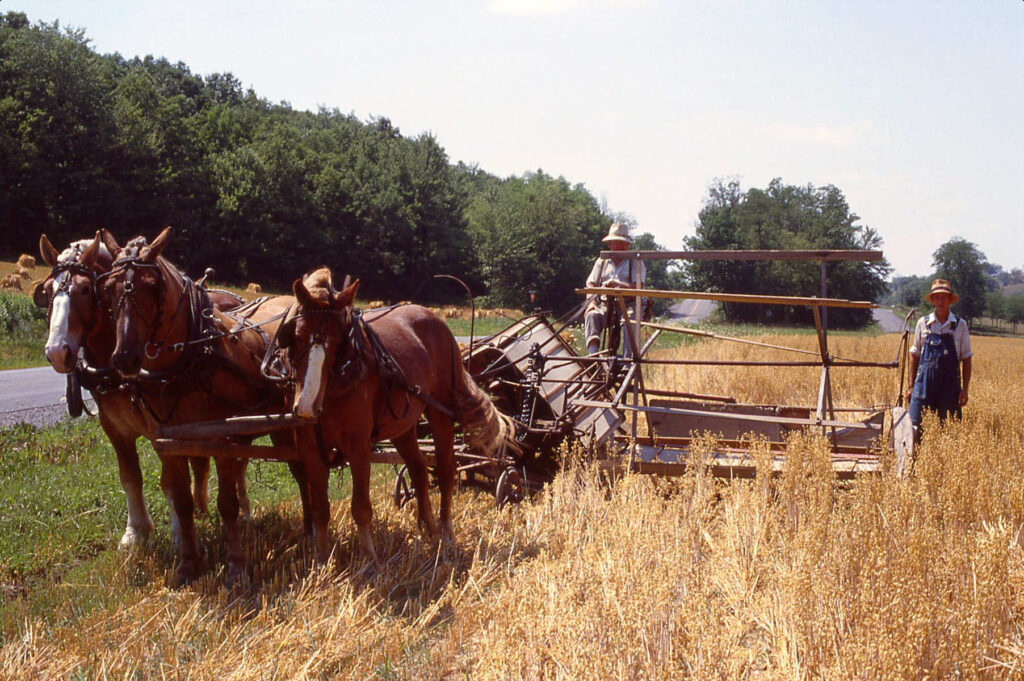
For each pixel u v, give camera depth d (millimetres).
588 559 5172
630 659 3980
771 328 63500
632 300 10211
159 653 4754
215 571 6289
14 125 67250
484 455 8383
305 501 7098
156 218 73188
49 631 4984
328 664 4797
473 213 95938
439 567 6426
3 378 18203
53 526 6980
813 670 4156
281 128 88938
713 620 4488
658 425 9258
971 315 128875
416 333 7281
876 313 134625
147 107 77750
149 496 8023
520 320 9992
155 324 5863
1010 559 5090
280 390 6668
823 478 6137
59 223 68438
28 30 70938
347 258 84250
